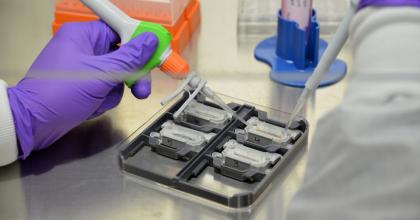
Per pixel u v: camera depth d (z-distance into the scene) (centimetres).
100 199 87
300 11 104
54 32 110
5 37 109
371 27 62
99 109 101
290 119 95
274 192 85
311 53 107
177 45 109
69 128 98
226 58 110
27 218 85
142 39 97
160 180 88
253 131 94
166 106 100
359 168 60
